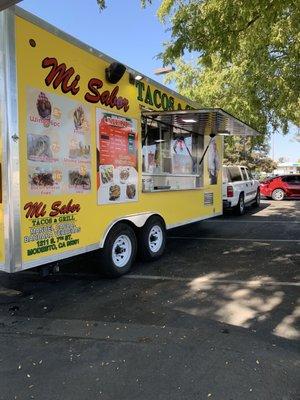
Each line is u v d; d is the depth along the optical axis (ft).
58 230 11.46
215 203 22.68
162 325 9.98
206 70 35.22
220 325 9.93
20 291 12.82
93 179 12.79
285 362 8.01
